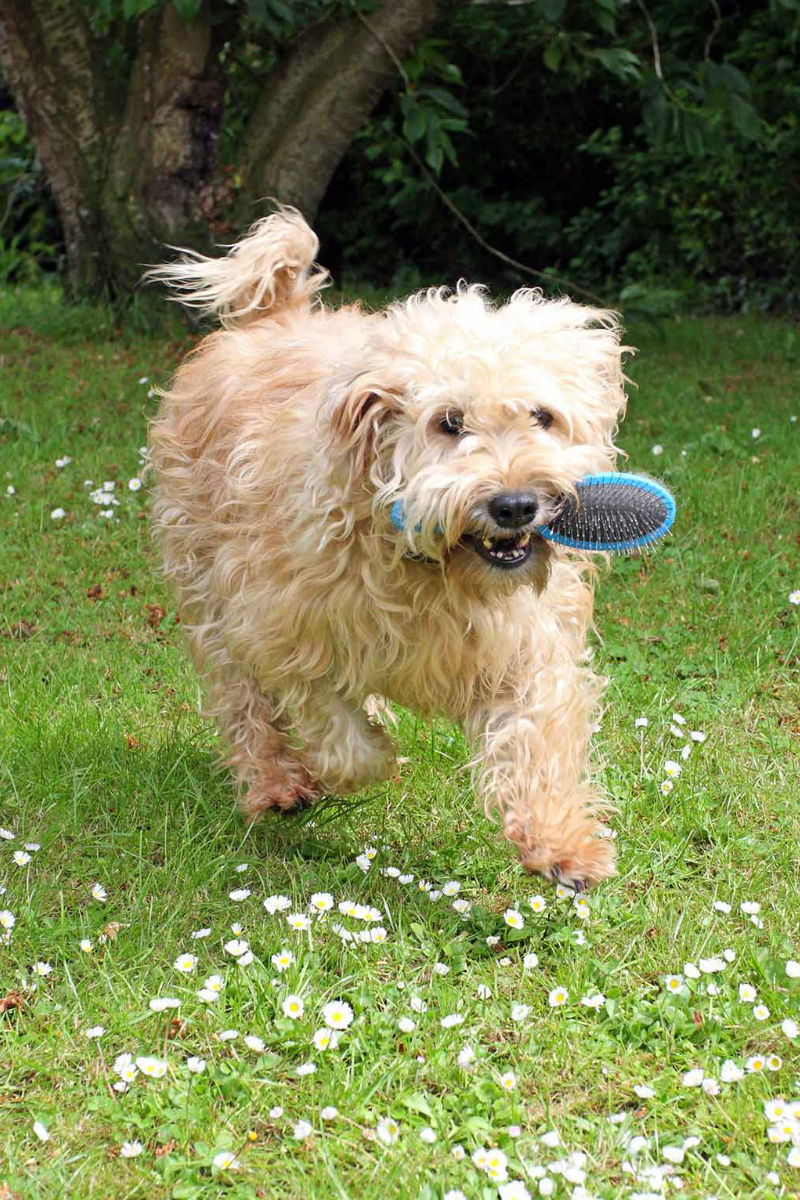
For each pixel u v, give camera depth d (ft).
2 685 17.43
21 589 20.66
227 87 39.50
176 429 15.51
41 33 36.60
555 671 12.50
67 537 22.68
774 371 35.91
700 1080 10.40
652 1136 10.00
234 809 14.84
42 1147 9.87
